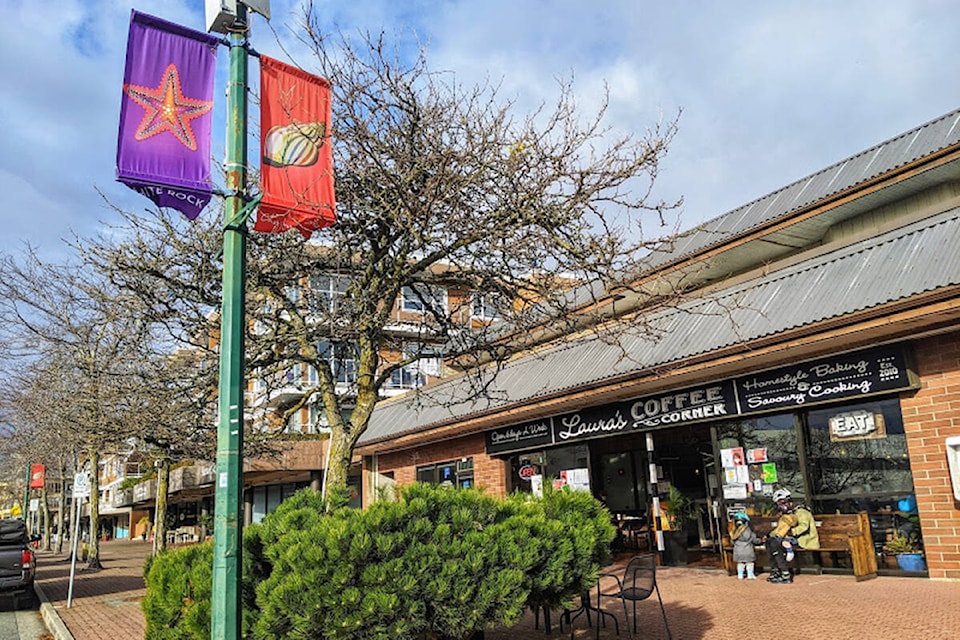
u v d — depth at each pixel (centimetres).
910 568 1084
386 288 841
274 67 638
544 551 573
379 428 2308
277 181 623
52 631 1248
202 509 4759
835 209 1322
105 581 2062
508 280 873
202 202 592
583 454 1677
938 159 1170
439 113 822
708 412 1333
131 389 1090
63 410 1557
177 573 635
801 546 1167
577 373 1521
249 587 561
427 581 500
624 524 1684
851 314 1015
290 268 865
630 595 824
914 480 1072
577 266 755
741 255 1527
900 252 1053
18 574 1539
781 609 912
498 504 606
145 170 560
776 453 1274
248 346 846
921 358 1073
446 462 2092
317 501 625
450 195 776
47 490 4709
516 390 1689
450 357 913
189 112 588
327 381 861
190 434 1109
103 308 1295
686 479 1631
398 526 521
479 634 582
